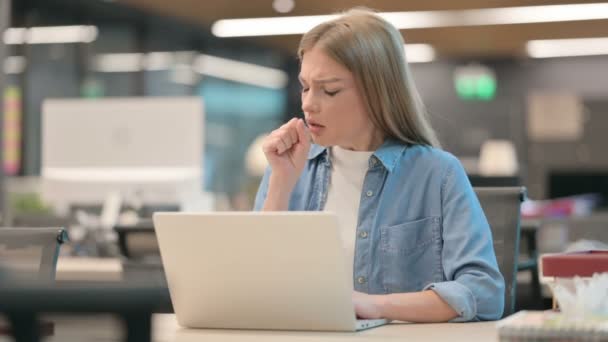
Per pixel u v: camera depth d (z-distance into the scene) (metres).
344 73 2.03
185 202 4.39
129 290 0.91
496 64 13.94
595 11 10.77
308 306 1.62
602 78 13.52
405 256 2.05
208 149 13.00
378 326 1.73
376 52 2.04
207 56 12.98
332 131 2.06
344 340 1.51
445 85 14.08
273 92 14.30
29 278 1.01
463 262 1.94
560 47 12.98
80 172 4.56
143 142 4.48
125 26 11.38
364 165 2.14
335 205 2.16
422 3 10.35
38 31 10.15
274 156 2.15
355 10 2.12
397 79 2.09
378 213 2.08
